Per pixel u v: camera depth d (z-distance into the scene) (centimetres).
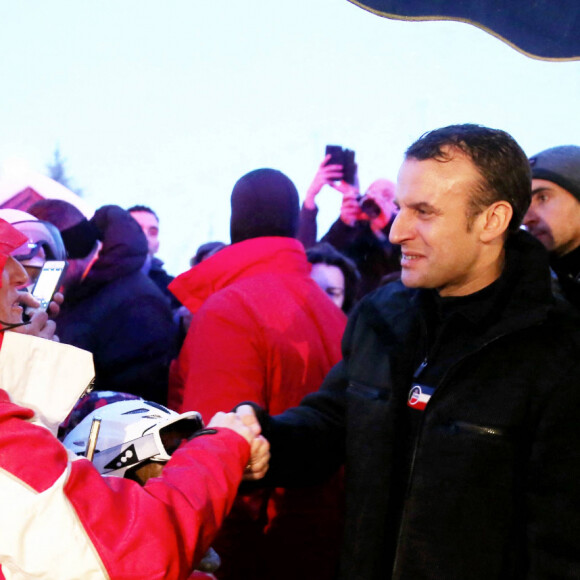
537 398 116
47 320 133
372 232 278
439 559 117
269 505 174
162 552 95
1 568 95
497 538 116
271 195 187
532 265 124
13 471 91
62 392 107
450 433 119
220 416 121
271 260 183
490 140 123
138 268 224
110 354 214
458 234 123
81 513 92
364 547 127
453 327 126
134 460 118
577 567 111
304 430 139
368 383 134
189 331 178
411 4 173
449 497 118
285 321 174
